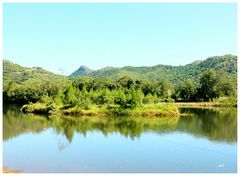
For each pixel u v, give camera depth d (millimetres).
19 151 34156
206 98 115188
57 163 28906
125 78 137625
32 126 53281
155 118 64625
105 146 36844
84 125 54562
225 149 34594
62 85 109812
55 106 73562
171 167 27578
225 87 114250
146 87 124312
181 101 116188
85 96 77688
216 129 48812
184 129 49000
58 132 47188
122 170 26688
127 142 39250
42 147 36344
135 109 70500
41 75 182625
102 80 131625
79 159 30609
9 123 56781
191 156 31484
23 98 108750
